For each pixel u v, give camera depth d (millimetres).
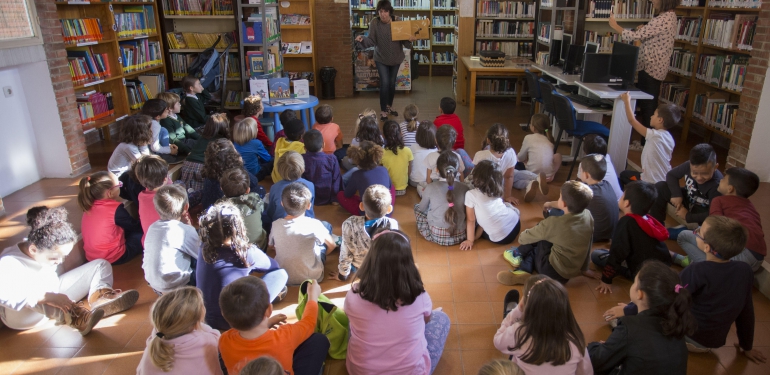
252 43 5895
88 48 5320
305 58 8516
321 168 3930
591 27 6680
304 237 2855
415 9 10547
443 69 11164
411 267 1979
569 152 5445
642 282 1917
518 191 4402
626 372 1900
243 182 3062
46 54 4156
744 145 4430
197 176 3990
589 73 5094
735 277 2174
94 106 5215
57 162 4449
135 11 6113
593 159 3301
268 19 6105
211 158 3488
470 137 6121
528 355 1807
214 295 2449
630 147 5375
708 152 3121
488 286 2975
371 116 4586
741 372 2283
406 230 3680
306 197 2805
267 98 5484
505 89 8453
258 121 4957
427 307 2074
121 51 5598
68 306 2535
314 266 2941
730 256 2168
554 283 1809
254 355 1898
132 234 3293
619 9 6168
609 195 3328
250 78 5770
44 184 4344
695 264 2260
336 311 2410
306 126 5602
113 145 5504
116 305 2693
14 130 4145
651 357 1847
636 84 5250
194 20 6738
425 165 4082
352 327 2066
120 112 5703
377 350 1983
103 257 3154
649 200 2752
